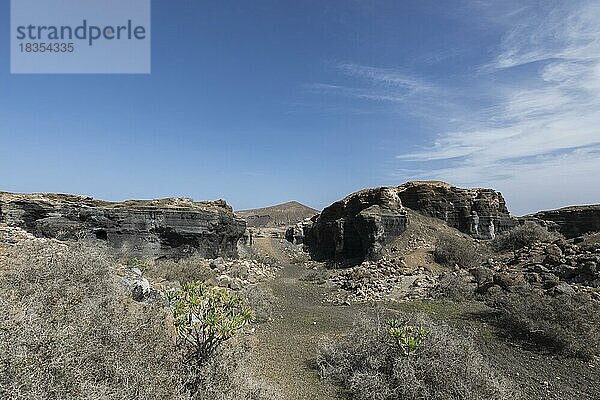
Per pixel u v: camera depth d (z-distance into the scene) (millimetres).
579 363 10609
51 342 5070
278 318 14812
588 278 16625
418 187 40000
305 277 28859
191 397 5895
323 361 9656
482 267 23453
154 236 25094
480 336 12656
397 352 8969
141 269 17078
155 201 27812
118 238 24141
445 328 10492
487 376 8531
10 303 6324
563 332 11625
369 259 32500
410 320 10953
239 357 7941
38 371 4402
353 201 43656
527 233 29016
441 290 19484
